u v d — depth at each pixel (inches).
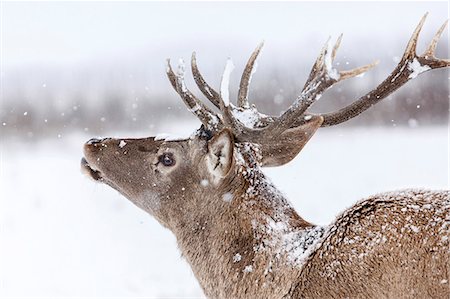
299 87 1886.1
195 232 316.8
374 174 860.6
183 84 326.0
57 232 645.9
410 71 319.6
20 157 1182.3
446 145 1165.1
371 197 300.4
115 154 333.4
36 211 737.6
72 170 1012.5
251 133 308.8
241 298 302.4
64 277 509.7
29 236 632.4
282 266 298.0
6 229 656.4
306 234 304.7
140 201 331.6
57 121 1647.4
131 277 508.1
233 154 307.1
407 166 909.2
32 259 557.6
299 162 1024.9
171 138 327.3
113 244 603.5
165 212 324.8
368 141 1307.8
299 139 330.3
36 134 1518.2
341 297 283.0
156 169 325.4
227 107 310.8
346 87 1726.1
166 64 336.5
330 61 286.4
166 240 615.2
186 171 319.6
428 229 277.0
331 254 290.0
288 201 322.0
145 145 331.0
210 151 308.0
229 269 305.9
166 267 532.1
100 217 707.4
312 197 729.0
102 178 342.3
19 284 492.7
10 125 1608.0
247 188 313.3
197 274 317.4
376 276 279.1
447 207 281.0
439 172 830.5
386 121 1627.7
